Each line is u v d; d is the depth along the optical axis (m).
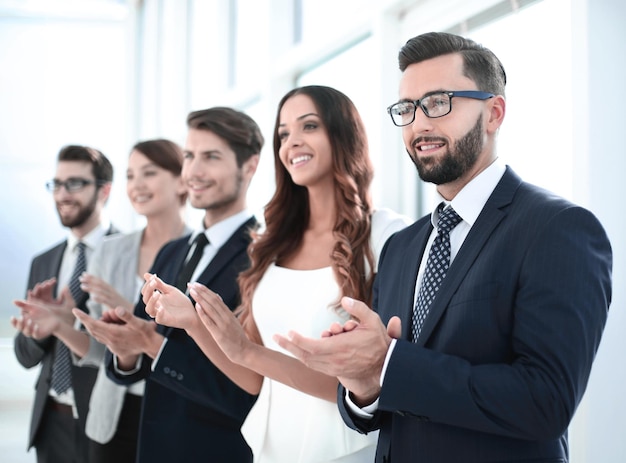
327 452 1.82
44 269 3.56
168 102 6.32
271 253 2.11
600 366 1.78
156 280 1.95
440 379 1.19
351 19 3.20
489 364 1.21
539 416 1.13
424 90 1.37
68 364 3.21
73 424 3.20
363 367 1.27
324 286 1.93
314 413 1.86
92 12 7.14
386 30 2.95
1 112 7.09
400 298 1.49
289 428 1.92
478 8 2.47
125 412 2.84
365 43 3.31
